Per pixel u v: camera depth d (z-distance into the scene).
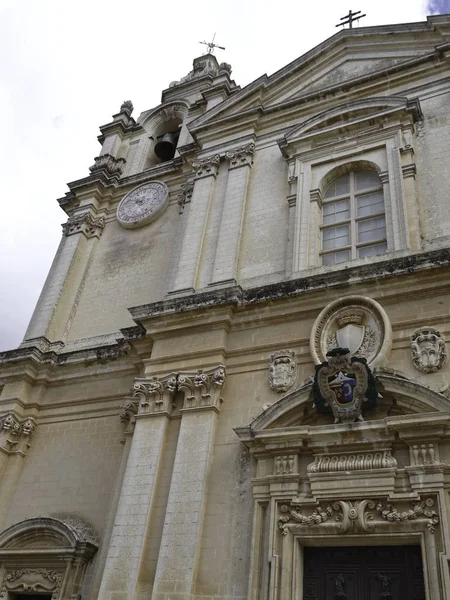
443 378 10.81
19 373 17.03
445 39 17.06
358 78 17.09
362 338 11.85
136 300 18.16
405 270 11.96
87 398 16.23
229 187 17.14
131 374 16.05
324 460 10.66
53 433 16.19
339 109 16.41
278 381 12.28
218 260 15.44
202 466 11.74
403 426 10.09
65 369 17.06
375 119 15.70
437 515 9.43
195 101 23.59
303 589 10.12
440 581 8.93
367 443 10.39
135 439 12.91
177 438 12.65
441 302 11.66
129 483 12.31
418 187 14.31
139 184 21.17
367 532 9.82
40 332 18.30
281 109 18.08
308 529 10.24
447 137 14.83
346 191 15.66
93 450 15.29
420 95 16.09
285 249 14.97
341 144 16.03
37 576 13.37
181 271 15.82
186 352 13.57
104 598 11.04
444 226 13.34
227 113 19.31
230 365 13.14
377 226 14.59
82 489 14.70
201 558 10.84
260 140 18.00
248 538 10.72
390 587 9.64
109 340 17.58
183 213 18.95
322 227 15.28
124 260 19.53
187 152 19.84
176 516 11.34
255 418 11.70
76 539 13.16
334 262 14.46
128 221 20.23
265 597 9.85
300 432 10.85
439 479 9.63
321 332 12.29
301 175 16.05
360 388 10.73
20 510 15.07
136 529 11.60
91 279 19.70
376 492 9.96
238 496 11.26
